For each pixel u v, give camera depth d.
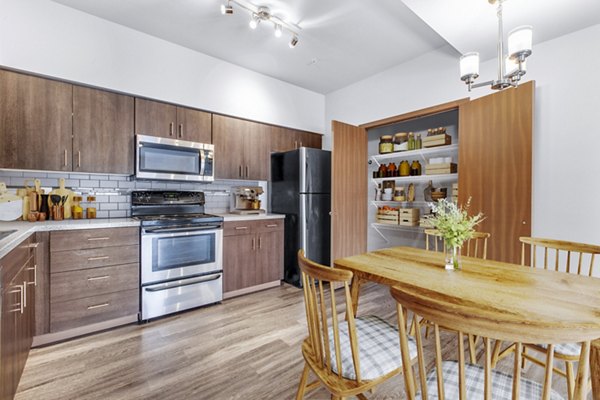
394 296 0.86
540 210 2.43
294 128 4.02
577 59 2.23
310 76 3.72
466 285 1.32
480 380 1.04
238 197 3.59
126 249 2.40
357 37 2.80
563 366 1.84
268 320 2.53
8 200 2.28
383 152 3.90
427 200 3.63
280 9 2.38
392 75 3.45
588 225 2.21
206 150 3.13
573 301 1.13
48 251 2.07
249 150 3.56
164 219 2.60
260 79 3.63
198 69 3.12
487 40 2.34
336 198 3.34
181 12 2.45
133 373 1.78
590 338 0.65
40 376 1.73
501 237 2.46
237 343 2.14
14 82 2.19
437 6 1.91
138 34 2.74
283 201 3.67
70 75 2.39
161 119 2.89
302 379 1.37
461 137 2.78
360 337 1.34
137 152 2.69
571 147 2.27
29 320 1.86
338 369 1.12
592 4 1.89
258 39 2.87
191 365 1.87
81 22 2.45
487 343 0.71
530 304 1.10
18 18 2.19
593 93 2.17
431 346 2.12
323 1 2.29
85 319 2.21
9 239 1.48
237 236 3.13
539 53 2.42
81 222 2.31
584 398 0.70
